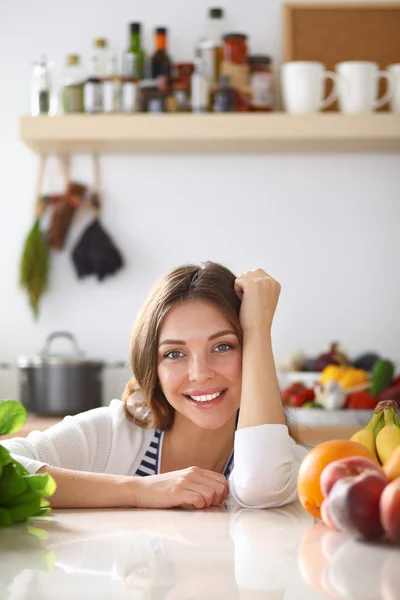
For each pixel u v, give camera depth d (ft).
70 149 10.93
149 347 4.85
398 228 11.30
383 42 11.32
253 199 11.27
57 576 2.45
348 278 11.28
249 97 10.52
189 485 4.15
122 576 2.45
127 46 11.18
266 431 4.34
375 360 10.56
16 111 11.28
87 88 10.41
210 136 10.27
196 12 11.19
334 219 11.28
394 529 2.83
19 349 11.19
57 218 10.99
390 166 11.28
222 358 4.74
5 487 3.48
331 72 11.28
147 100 10.50
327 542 2.99
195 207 11.25
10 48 11.27
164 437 5.22
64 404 10.27
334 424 9.25
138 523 3.53
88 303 11.19
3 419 3.75
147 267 11.22
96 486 4.14
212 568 2.56
